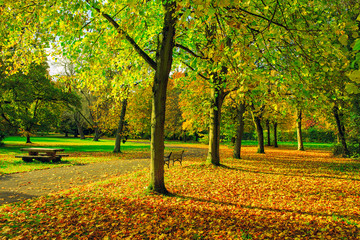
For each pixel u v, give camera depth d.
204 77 11.71
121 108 22.88
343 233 4.45
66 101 30.69
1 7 5.83
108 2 6.03
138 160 17.25
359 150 18.22
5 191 7.84
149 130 24.97
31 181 9.45
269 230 4.71
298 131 30.59
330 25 4.69
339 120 19.39
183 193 7.54
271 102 6.29
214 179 9.71
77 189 8.05
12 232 4.61
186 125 20.23
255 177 10.34
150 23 7.65
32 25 6.61
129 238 4.36
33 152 15.46
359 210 5.93
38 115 29.58
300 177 10.52
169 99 44.09
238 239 4.28
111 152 22.83
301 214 5.63
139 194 7.14
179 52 10.71
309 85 5.38
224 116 21.78
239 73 4.73
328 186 8.70
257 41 4.67
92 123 44.66
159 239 4.34
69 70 34.09
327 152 26.91
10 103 24.69
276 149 32.62
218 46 4.67
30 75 25.03
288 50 6.16
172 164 14.34
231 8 4.37
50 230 4.73
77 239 4.36
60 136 60.28
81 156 18.81
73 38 6.48
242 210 5.90
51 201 6.61
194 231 4.62
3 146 25.38
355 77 1.95
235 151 19.28
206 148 34.75
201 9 3.42
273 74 7.06
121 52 8.66
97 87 9.02
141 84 11.59
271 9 5.67
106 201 6.53
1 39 6.56
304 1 5.32
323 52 5.22
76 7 5.45
